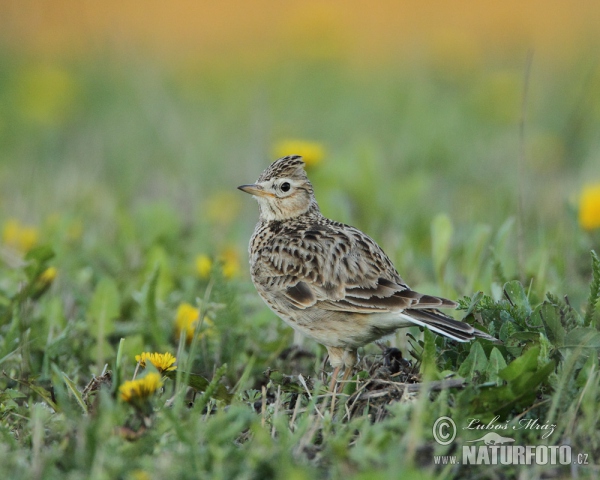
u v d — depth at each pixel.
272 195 10.88
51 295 11.78
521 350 8.42
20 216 16.27
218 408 8.01
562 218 14.31
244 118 23.64
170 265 13.02
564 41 30.67
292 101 26.19
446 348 8.88
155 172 19.45
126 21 33.47
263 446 7.15
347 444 7.43
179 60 30.41
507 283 9.23
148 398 7.46
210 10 35.97
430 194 17.66
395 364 9.01
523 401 7.76
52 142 22.70
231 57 30.81
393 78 27.88
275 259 10.06
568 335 8.23
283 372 10.15
